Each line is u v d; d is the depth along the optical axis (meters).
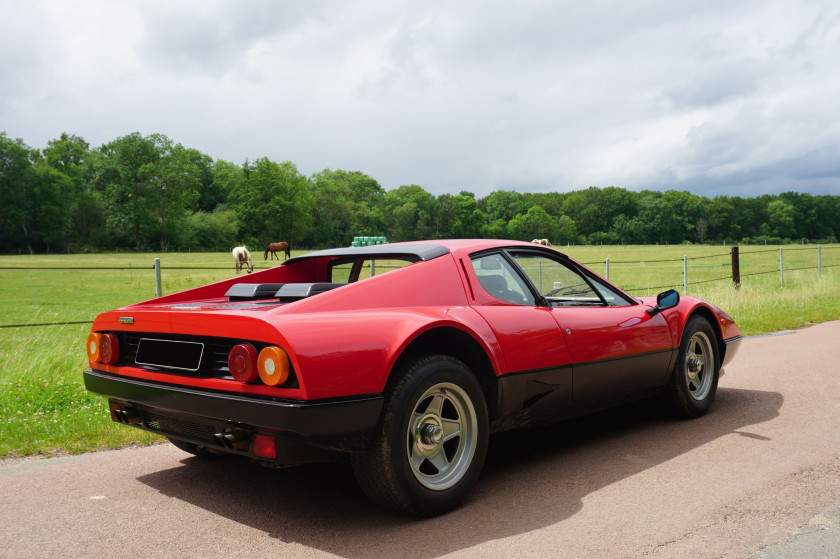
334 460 2.77
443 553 2.51
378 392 2.67
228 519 2.94
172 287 27.92
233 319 2.67
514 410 3.30
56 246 106.44
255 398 2.57
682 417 4.63
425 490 2.83
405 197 180.12
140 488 3.41
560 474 3.49
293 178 125.88
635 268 35.53
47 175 105.88
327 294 2.86
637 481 3.32
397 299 3.04
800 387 5.60
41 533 2.80
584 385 3.67
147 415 3.25
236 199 130.75
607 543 2.56
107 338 3.28
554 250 3.96
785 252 61.84
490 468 3.65
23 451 4.11
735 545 2.51
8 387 5.61
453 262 3.35
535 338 3.37
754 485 3.20
